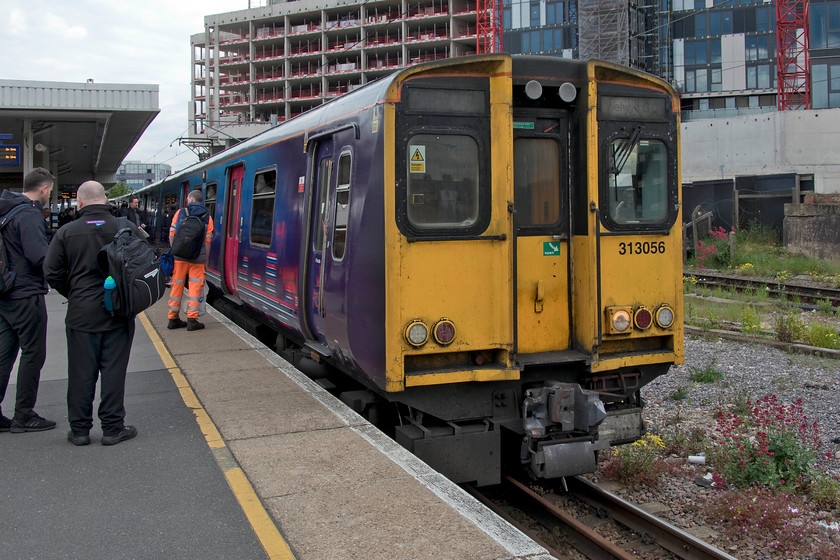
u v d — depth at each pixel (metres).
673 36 60.22
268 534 3.77
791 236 22.73
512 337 5.21
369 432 5.43
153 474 4.64
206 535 3.79
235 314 11.86
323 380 7.54
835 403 7.75
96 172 43.06
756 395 8.22
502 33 61.09
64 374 7.50
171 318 9.86
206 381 6.98
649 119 5.72
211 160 13.02
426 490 4.33
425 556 3.51
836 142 33.16
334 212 6.16
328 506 4.11
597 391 5.51
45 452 5.07
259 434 5.39
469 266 5.19
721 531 5.11
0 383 5.42
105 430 5.21
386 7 80.19
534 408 5.36
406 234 5.03
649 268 5.71
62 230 4.96
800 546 4.80
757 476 5.80
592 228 5.42
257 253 9.14
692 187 25.70
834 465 6.18
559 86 5.40
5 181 27.67
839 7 47.56
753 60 57.75
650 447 6.46
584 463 5.40
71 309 5.07
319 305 6.48
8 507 4.16
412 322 5.04
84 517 4.02
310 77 83.56
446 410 5.32
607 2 57.38
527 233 5.52
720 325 12.42
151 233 21.88
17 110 20.81
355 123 5.63
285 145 8.02
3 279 5.26
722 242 22.70
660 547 4.82
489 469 5.38
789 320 11.45
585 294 5.50
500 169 5.21
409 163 5.09
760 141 34.62
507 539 3.70
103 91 20.98
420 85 5.10
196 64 109.50
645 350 5.80
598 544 4.69
